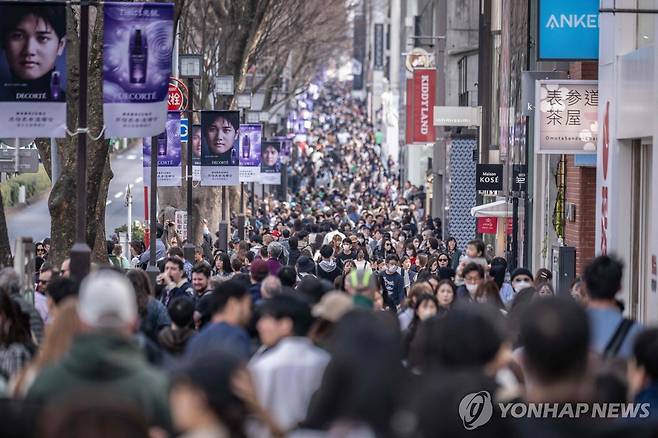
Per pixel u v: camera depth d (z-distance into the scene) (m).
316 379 20.83
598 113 53.28
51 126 37.00
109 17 38.62
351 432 16.19
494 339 14.55
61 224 50.28
